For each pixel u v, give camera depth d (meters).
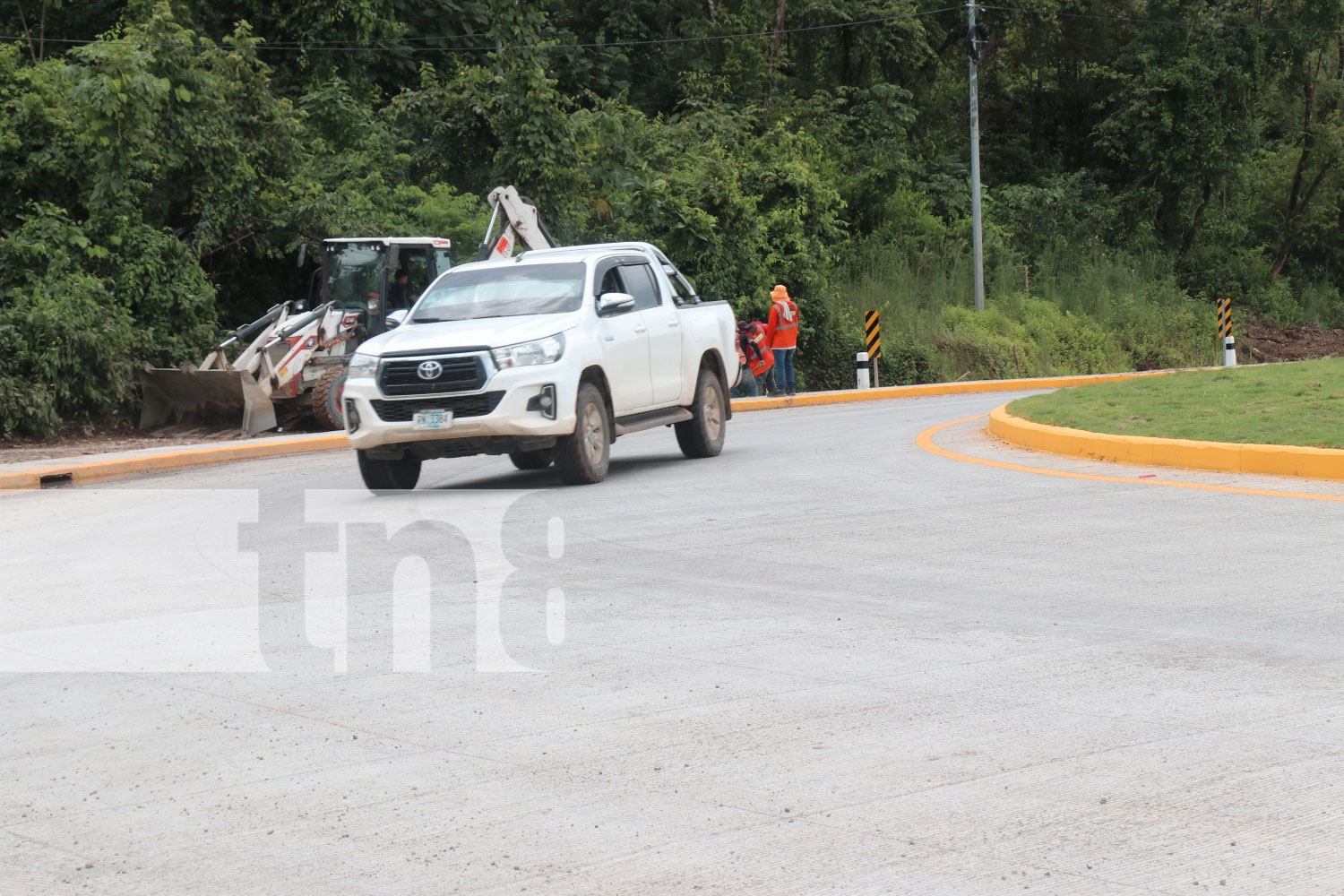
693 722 5.99
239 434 23.50
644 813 4.92
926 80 55.91
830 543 10.28
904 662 6.88
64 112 27.20
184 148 28.84
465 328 14.02
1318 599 7.91
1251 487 12.10
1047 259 51.78
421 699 6.51
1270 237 60.50
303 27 37.59
